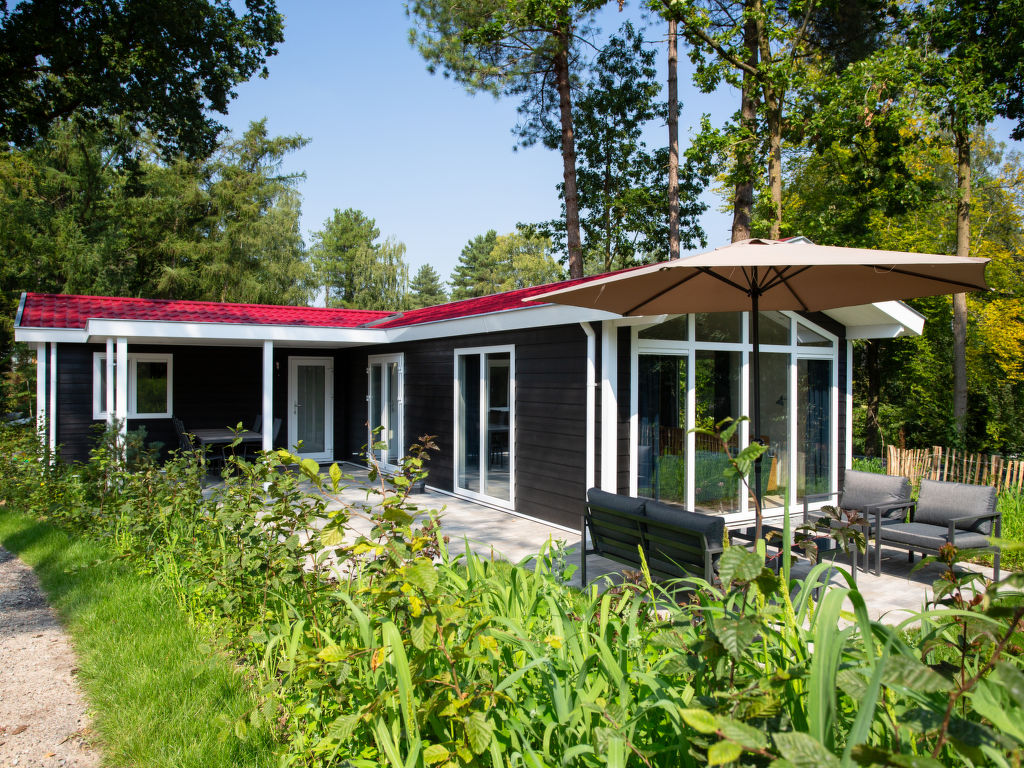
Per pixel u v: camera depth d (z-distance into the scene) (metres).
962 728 1.31
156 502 6.32
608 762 1.72
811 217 18.23
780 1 16.45
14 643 4.61
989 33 15.09
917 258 3.99
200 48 14.13
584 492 8.16
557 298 5.61
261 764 2.88
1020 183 20.03
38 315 12.40
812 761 1.22
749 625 1.67
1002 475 9.85
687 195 24.25
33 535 7.46
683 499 8.52
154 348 14.02
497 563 4.19
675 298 5.98
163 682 3.70
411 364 12.70
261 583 4.12
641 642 2.60
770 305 6.18
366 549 2.62
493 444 10.20
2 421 16.92
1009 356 15.88
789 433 9.46
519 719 2.29
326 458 15.93
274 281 32.09
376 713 2.21
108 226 28.83
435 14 18.80
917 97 15.01
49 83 14.23
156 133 15.87
